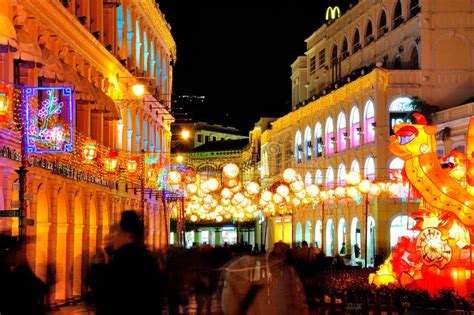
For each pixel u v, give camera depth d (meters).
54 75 26.16
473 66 54.50
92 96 31.31
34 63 24.36
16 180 23.44
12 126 22.27
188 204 59.62
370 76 55.56
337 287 28.06
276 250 24.20
